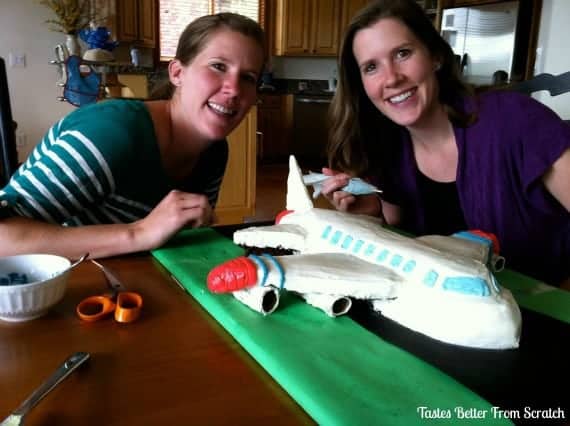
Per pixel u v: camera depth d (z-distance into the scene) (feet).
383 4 3.22
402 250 2.03
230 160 9.91
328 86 18.75
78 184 2.69
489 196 3.43
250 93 3.18
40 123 12.96
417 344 1.76
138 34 13.37
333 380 1.48
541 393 1.49
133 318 1.88
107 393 1.42
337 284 1.91
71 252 2.50
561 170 3.16
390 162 3.93
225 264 2.03
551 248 3.46
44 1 11.41
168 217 2.65
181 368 1.58
